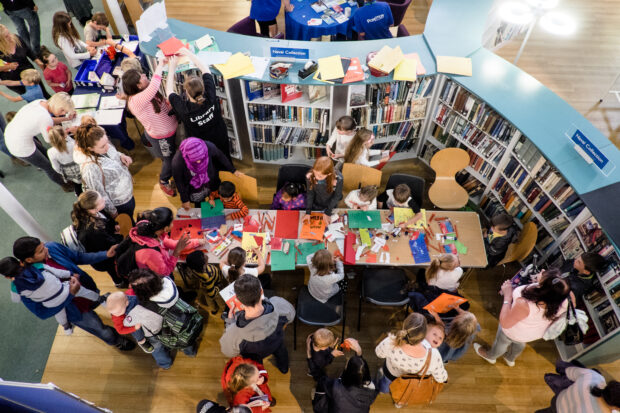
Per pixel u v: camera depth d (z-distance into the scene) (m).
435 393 3.47
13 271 3.17
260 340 3.26
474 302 4.71
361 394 3.11
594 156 3.88
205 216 4.42
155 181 5.69
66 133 4.53
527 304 3.39
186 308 3.51
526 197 4.62
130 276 3.22
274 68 4.65
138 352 4.34
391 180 4.71
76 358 4.30
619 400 2.67
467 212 4.52
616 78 6.15
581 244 3.97
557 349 4.36
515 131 4.43
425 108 5.28
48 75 5.51
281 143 5.55
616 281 3.58
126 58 5.20
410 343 3.06
